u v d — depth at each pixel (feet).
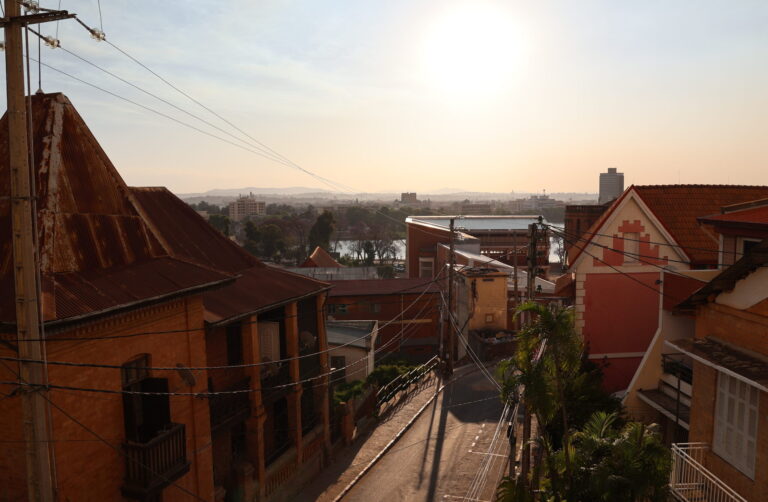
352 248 547.49
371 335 111.86
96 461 36.83
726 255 53.31
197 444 46.52
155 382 42.11
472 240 192.34
